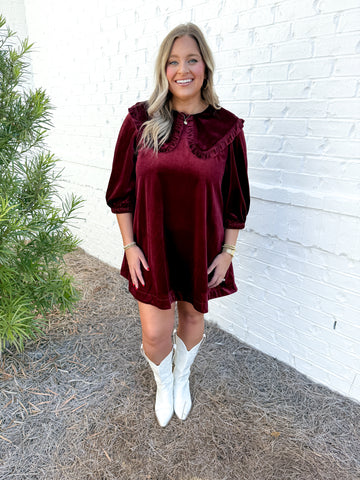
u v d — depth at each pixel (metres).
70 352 2.23
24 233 1.67
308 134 1.73
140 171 1.37
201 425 1.72
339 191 1.68
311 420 1.76
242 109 1.98
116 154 1.48
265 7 1.74
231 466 1.53
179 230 1.44
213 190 1.38
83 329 2.48
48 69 3.74
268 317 2.17
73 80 3.36
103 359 2.17
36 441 1.62
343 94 1.57
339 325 1.83
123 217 1.52
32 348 2.25
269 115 1.86
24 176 1.96
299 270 1.93
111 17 2.72
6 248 1.67
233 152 1.43
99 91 3.06
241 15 1.85
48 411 1.78
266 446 1.62
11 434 1.65
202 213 1.38
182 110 1.41
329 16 1.53
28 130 1.81
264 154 1.94
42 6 3.56
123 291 3.03
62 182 3.97
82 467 1.51
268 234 2.03
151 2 2.36
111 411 1.79
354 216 1.64
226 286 1.65
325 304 1.86
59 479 1.47
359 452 1.60
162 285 1.46
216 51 2.04
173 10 2.22
